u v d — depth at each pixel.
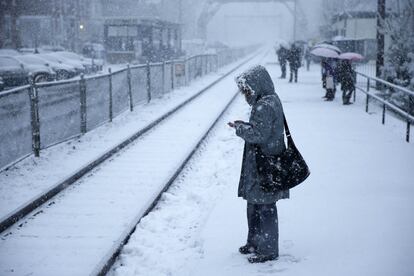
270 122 4.32
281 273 4.68
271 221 4.79
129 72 15.84
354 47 39.16
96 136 11.86
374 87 22.84
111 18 38.66
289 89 22.16
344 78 16.94
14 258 5.48
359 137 11.30
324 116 14.46
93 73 31.41
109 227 6.37
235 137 12.18
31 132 9.55
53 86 10.27
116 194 7.71
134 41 38.75
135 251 5.64
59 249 5.72
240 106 18.34
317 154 9.59
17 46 49.12
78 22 58.94
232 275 4.68
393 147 10.25
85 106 11.89
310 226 5.87
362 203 6.69
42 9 51.16
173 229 6.32
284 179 4.46
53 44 52.91
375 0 42.72
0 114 8.37
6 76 22.53
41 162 9.36
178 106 17.00
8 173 8.58
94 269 4.96
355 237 5.53
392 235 5.57
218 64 40.28
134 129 12.84
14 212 6.48
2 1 47.28
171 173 8.51
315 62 45.94
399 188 7.38
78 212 6.91
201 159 10.14
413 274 4.64
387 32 20.02
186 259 5.32
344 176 8.04
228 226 5.97
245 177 4.66
